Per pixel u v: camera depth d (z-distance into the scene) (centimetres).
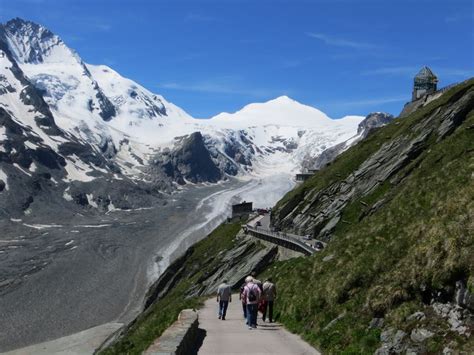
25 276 15525
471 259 1978
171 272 11500
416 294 2184
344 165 8362
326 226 7000
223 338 2739
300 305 3161
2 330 11200
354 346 2189
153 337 3459
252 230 8994
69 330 11400
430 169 4597
